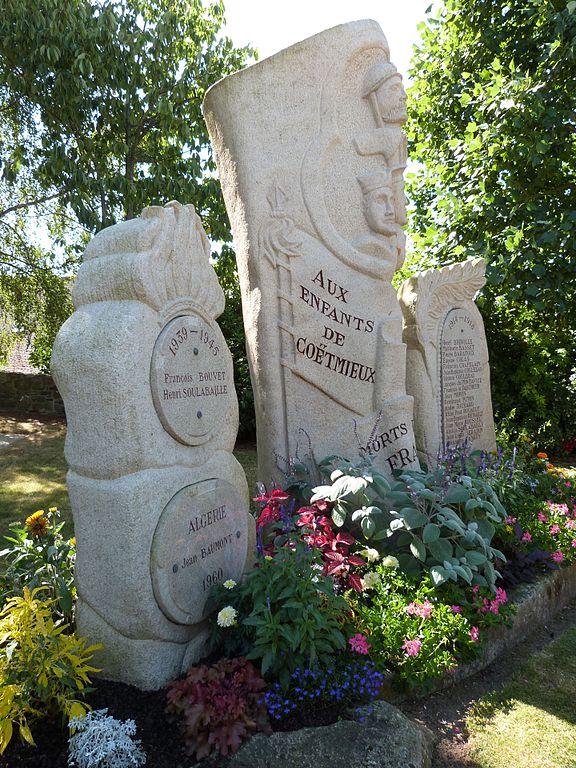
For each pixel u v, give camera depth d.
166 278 2.45
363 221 4.03
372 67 3.96
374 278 4.07
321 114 3.82
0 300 11.52
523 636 3.25
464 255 7.36
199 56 9.81
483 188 6.90
